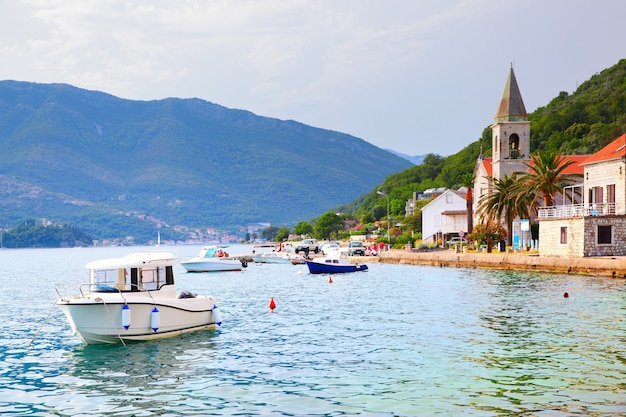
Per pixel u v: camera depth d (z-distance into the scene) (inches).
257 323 1509.6
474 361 1045.8
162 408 826.8
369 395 864.3
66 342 1302.9
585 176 2974.9
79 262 7308.1
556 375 943.7
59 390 924.0
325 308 1787.6
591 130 6496.1
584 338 1212.5
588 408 787.4
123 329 1233.4
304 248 5472.4
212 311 1397.6
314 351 1159.6
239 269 4023.1
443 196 4958.2
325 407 815.1
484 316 1526.8
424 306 1760.6
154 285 1357.0
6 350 1223.5
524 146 3882.9
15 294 2546.8
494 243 3713.1
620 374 941.2
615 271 2375.7
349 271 3395.7
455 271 3122.5
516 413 775.1
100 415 802.8
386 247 5064.0
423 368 1006.4
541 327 1347.2
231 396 872.9
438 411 789.9
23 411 825.5
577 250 2684.5
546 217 2957.7
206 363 1074.7
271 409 812.0
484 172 4375.0
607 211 2736.2
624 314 1486.2
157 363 1080.8
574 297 1817.2
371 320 1525.6
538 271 2797.7
